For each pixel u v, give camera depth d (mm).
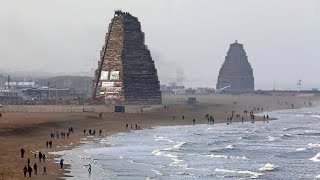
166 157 114062
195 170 98062
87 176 87625
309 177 92812
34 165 87312
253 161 111688
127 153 119000
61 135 145875
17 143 124812
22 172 87000
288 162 110812
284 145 143750
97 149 124438
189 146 136125
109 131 169250
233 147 135750
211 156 117625
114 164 102250
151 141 145750
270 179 90562
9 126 146625
